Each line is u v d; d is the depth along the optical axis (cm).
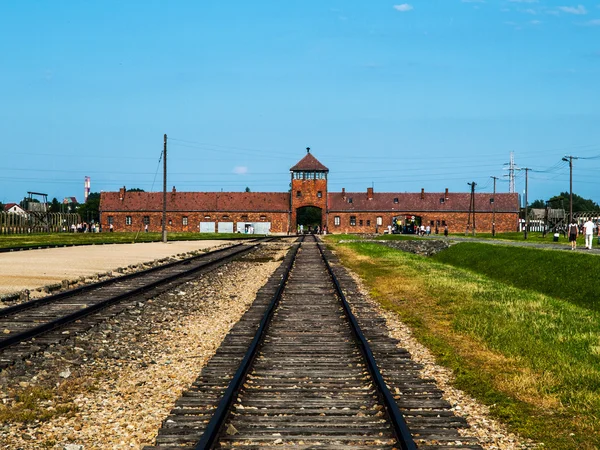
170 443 735
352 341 1339
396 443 734
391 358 1198
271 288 2306
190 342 1363
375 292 2322
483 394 972
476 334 1453
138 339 1380
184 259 3600
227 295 2181
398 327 1580
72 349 1228
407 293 2269
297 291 2239
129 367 1131
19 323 1495
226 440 744
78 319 1540
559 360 1184
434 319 1714
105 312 1652
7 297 1831
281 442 740
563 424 842
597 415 870
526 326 1554
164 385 1009
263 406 875
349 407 873
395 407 805
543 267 3366
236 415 827
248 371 1057
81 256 3781
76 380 1019
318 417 822
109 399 930
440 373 1105
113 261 3447
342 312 1750
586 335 1432
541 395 976
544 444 773
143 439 762
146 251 4547
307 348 1262
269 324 1536
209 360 1152
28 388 968
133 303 1833
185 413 839
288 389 957
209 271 3022
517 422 846
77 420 835
